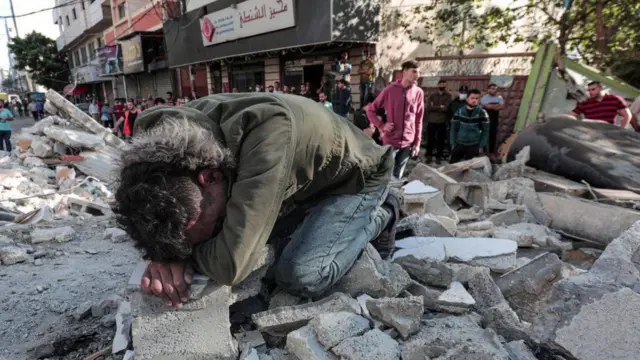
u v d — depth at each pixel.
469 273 1.96
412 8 9.41
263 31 10.16
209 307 1.45
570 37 7.92
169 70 17.05
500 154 7.46
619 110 5.40
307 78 11.15
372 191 1.80
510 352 1.44
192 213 1.16
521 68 8.86
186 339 1.48
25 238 3.70
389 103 4.57
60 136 6.09
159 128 1.27
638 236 1.73
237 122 1.27
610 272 1.59
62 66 36.28
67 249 3.47
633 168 3.42
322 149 1.44
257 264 1.60
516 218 3.10
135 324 1.45
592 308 1.39
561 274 1.84
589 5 7.00
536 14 9.59
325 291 1.78
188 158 1.15
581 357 1.37
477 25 8.81
